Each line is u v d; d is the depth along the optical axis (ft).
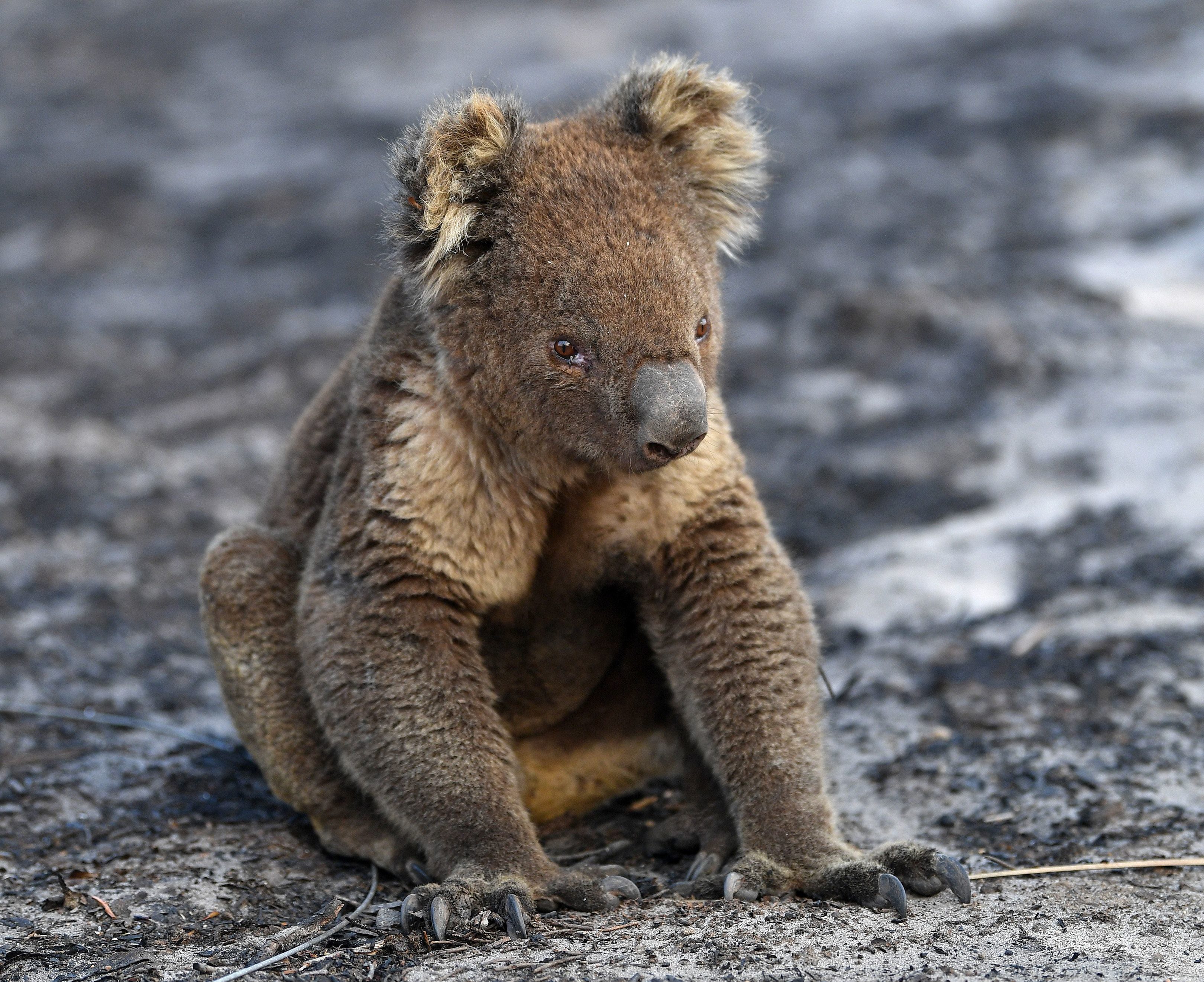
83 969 23.43
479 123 24.63
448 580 25.94
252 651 28.43
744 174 27.40
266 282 97.14
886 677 38.09
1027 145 106.73
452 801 24.91
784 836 24.90
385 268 27.66
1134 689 35.32
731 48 150.30
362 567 25.89
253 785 33.58
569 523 26.73
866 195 101.09
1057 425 58.85
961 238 89.30
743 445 63.00
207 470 64.44
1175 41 126.00
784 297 80.28
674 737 29.45
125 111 150.30
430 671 25.52
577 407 24.13
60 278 101.71
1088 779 30.45
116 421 71.77
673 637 27.09
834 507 55.06
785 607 26.58
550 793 29.84
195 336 87.10
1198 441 53.62
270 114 143.95
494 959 22.20
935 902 24.14
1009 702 35.40
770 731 25.79
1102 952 22.09
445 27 173.68
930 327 72.02
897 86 127.85
